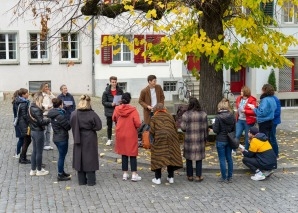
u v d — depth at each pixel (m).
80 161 11.29
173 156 11.26
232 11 15.16
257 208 9.92
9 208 9.84
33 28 27.67
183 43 13.95
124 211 9.70
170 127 11.32
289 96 27.45
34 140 12.07
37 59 28.11
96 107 24.89
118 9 15.01
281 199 10.51
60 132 11.54
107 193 10.84
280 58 14.94
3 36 27.62
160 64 28.88
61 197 10.55
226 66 14.30
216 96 15.70
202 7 14.29
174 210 9.78
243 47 14.57
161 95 15.02
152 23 13.72
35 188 11.16
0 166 13.03
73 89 28.50
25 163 13.30
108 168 12.96
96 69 28.41
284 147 15.28
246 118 13.87
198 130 11.58
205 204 10.16
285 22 26.81
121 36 14.20
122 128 11.66
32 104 11.98
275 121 13.51
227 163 11.91
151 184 11.55
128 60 28.83
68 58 28.38
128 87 28.77
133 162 11.73
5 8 27.27
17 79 27.88
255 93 27.36
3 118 21.02
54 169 12.77
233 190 11.16
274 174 12.50
